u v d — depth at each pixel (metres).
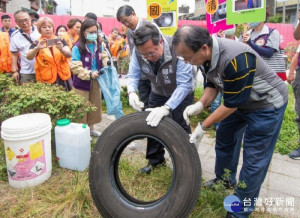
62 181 2.94
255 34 3.65
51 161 3.05
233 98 1.94
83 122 3.86
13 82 3.94
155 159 3.07
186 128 2.93
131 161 3.32
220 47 1.89
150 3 3.97
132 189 2.78
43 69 3.87
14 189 2.78
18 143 2.65
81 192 2.57
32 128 2.69
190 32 1.77
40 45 3.58
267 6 3.59
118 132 2.17
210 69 1.99
